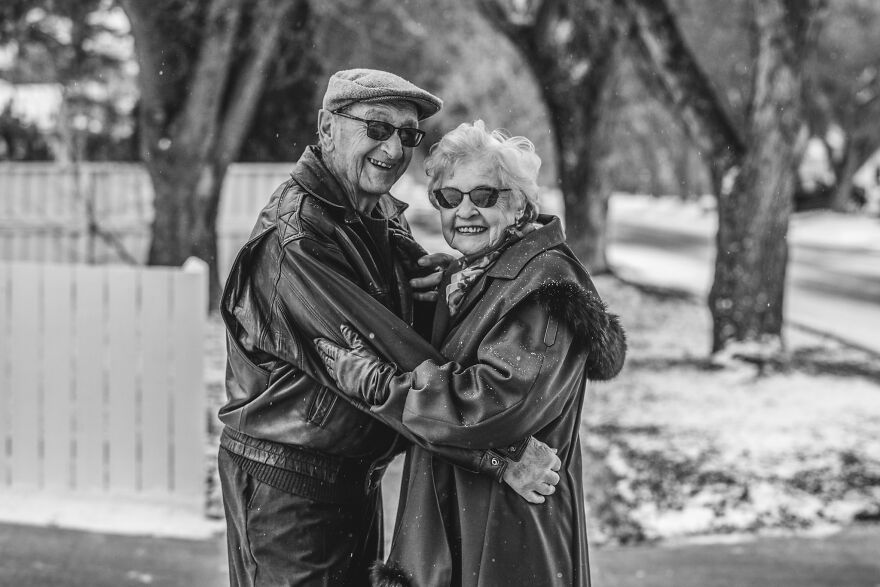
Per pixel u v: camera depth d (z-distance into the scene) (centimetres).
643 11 1195
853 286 2123
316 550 280
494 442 246
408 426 249
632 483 705
